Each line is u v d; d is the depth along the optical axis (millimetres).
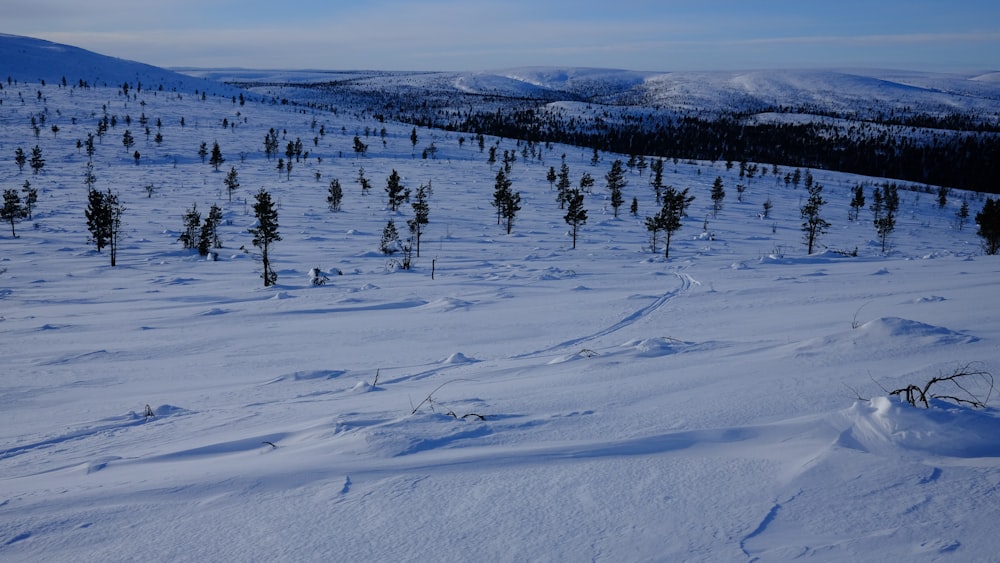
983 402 5098
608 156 186375
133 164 125250
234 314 23922
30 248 52844
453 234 67125
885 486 3293
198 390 11453
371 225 71188
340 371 12000
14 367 14984
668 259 48469
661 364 8242
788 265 36031
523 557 2811
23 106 190625
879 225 69875
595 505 3307
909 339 7703
